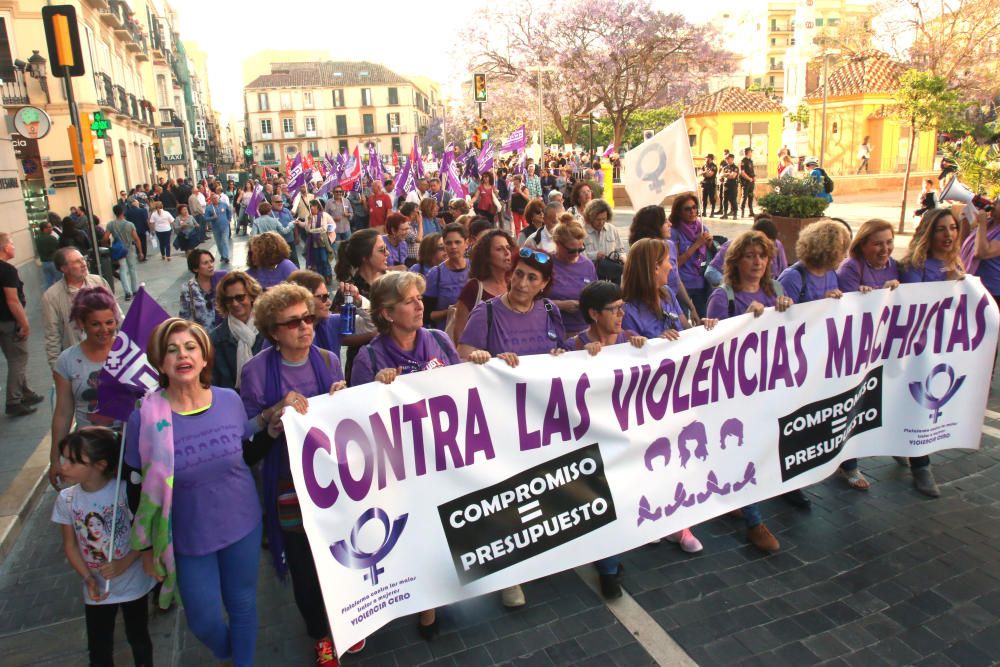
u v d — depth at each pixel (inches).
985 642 138.2
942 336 191.6
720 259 241.1
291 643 147.9
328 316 182.9
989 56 917.2
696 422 164.9
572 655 139.6
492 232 191.8
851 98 1284.4
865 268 203.9
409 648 144.2
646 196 274.8
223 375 176.2
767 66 3366.1
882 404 190.5
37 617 163.9
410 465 136.9
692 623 147.3
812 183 555.8
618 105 1477.6
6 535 193.9
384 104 4025.6
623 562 171.8
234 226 1191.6
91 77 961.5
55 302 210.8
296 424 124.3
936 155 1419.8
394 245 305.1
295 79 4013.3
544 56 1407.5
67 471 120.7
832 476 210.2
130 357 139.8
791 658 135.9
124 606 129.9
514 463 146.3
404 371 144.3
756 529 173.8
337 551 127.6
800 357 175.5
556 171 1163.9
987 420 243.0
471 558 141.9
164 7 2400.3
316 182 1215.6
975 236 257.1
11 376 288.8
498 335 166.1
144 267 759.7
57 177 891.4
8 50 870.4
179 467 116.8
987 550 169.2
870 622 145.2
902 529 179.9
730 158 855.1
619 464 156.3
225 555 123.0
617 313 159.5
